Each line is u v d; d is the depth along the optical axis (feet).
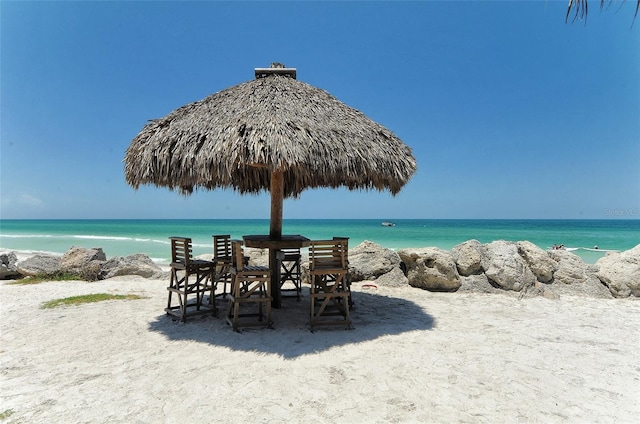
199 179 15.10
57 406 10.12
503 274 24.94
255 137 14.42
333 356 13.83
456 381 11.83
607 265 25.86
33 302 22.47
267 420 9.55
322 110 17.61
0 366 12.84
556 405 10.43
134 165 17.30
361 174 15.84
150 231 164.25
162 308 20.95
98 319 18.65
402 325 17.90
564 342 15.61
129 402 10.39
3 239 113.19
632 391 11.32
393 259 28.58
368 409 10.11
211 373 12.30
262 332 16.61
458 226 214.48
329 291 17.90
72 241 103.96
